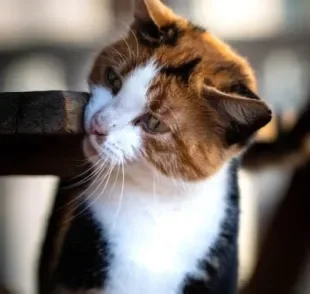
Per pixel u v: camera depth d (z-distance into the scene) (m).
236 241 0.62
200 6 1.16
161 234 0.59
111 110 0.57
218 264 0.60
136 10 0.62
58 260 0.58
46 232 0.66
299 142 0.73
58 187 0.63
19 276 1.17
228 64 0.61
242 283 0.76
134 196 0.59
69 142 0.59
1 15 1.17
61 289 0.58
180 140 0.58
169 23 0.62
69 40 1.13
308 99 0.78
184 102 0.58
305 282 0.85
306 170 0.77
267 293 0.81
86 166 0.59
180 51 0.60
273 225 0.81
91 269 0.58
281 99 1.02
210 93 0.58
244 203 1.03
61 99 0.53
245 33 1.12
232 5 1.17
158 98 0.58
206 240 0.60
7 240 1.18
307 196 0.79
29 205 1.18
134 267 0.58
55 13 1.19
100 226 0.58
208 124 0.59
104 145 0.57
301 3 1.17
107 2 1.18
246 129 0.58
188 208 0.59
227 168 0.61
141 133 0.58
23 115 0.52
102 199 0.59
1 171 0.61
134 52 0.60
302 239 0.80
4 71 1.13
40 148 0.59
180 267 0.59
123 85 0.59
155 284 0.58
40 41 1.14
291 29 1.14
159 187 0.59
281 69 1.08
